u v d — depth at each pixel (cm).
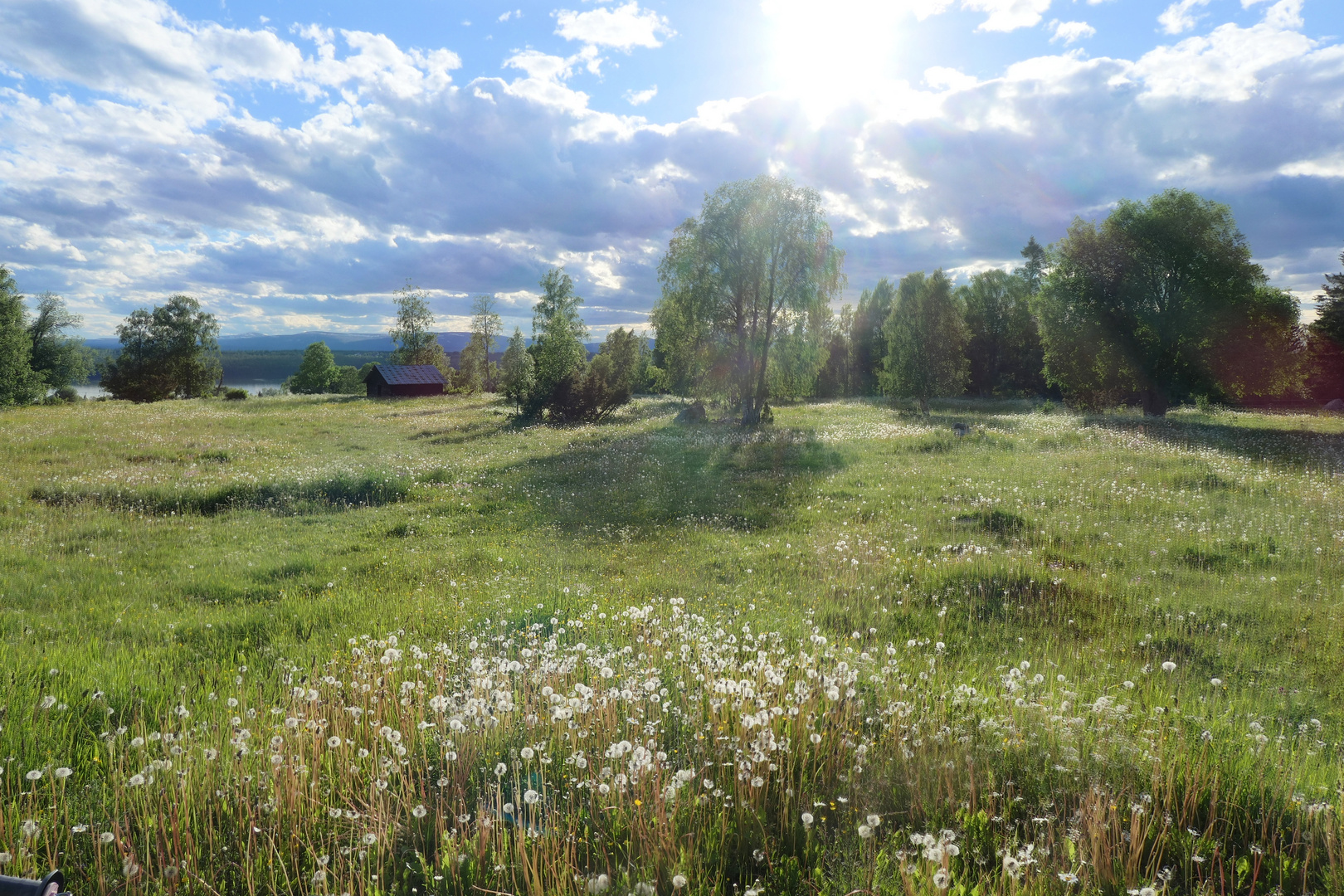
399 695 545
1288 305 3638
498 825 353
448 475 2302
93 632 820
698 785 395
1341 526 1302
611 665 601
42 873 312
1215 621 874
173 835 336
